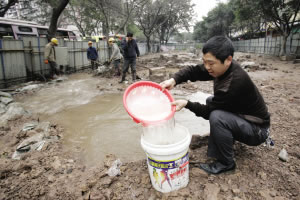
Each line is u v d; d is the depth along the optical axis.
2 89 6.46
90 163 2.42
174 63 13.12
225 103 1.81
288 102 4.24
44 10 21.44
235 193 1.76
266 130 1.98
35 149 2.71
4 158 2.55
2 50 6.87
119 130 3.35
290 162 2.16
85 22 28.00
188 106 1.94
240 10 17.72
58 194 1.88
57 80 8.09
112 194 1.85
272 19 16.80
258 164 2.14
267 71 9.05
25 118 3.91
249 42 28.42
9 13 21.34
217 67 1.70
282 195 1.74
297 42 15.42
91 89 6.51
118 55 8.81
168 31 38.03
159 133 1.78
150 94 1.98
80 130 3.39
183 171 1.75
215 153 2.01
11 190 1.95
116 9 17.58
